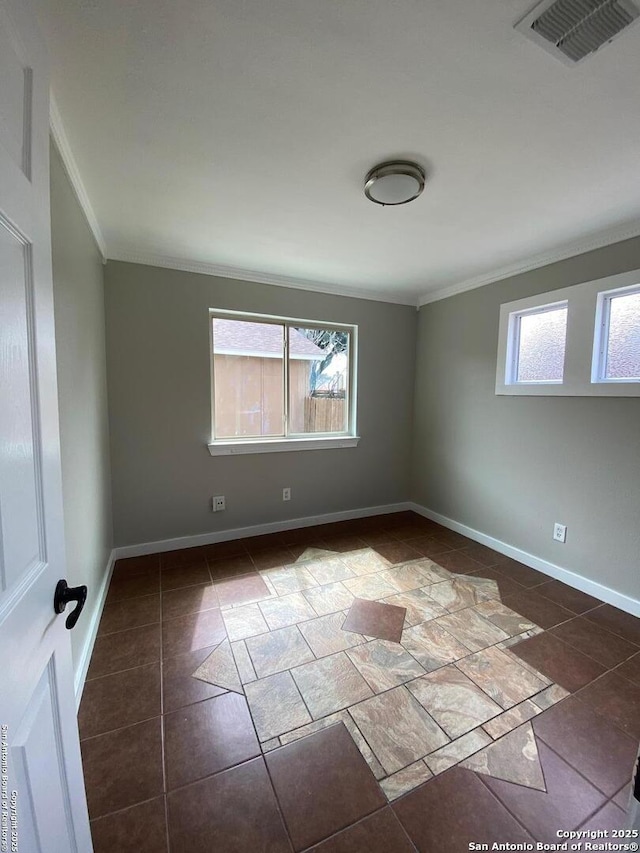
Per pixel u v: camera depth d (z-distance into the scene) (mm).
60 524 784
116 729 1323
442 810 1078
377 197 1680
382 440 3684
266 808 1078
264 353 3123
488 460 2965
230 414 3029
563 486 2412
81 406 1721
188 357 2766
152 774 1167
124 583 2346
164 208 1890
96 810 1065
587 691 1519
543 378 2600
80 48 996
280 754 1237
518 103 1199
